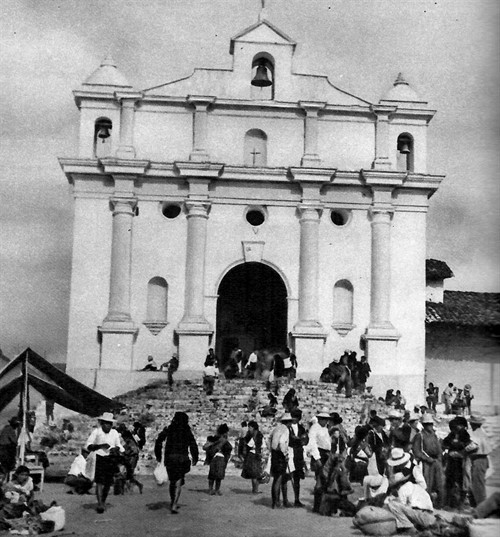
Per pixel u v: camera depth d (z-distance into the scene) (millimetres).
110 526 17578
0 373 22094
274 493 19344
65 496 20766
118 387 36188
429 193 39594
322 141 39844
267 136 39625
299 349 38375
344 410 32125
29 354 22188
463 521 16797
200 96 39000
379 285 38938
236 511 18969
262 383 34312
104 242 38312
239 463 25703
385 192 39406
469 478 18703
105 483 18844
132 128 39000
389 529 16781
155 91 39250
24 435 21641
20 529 16969
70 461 25500
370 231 39562
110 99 38781
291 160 39688
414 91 40094
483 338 35562
